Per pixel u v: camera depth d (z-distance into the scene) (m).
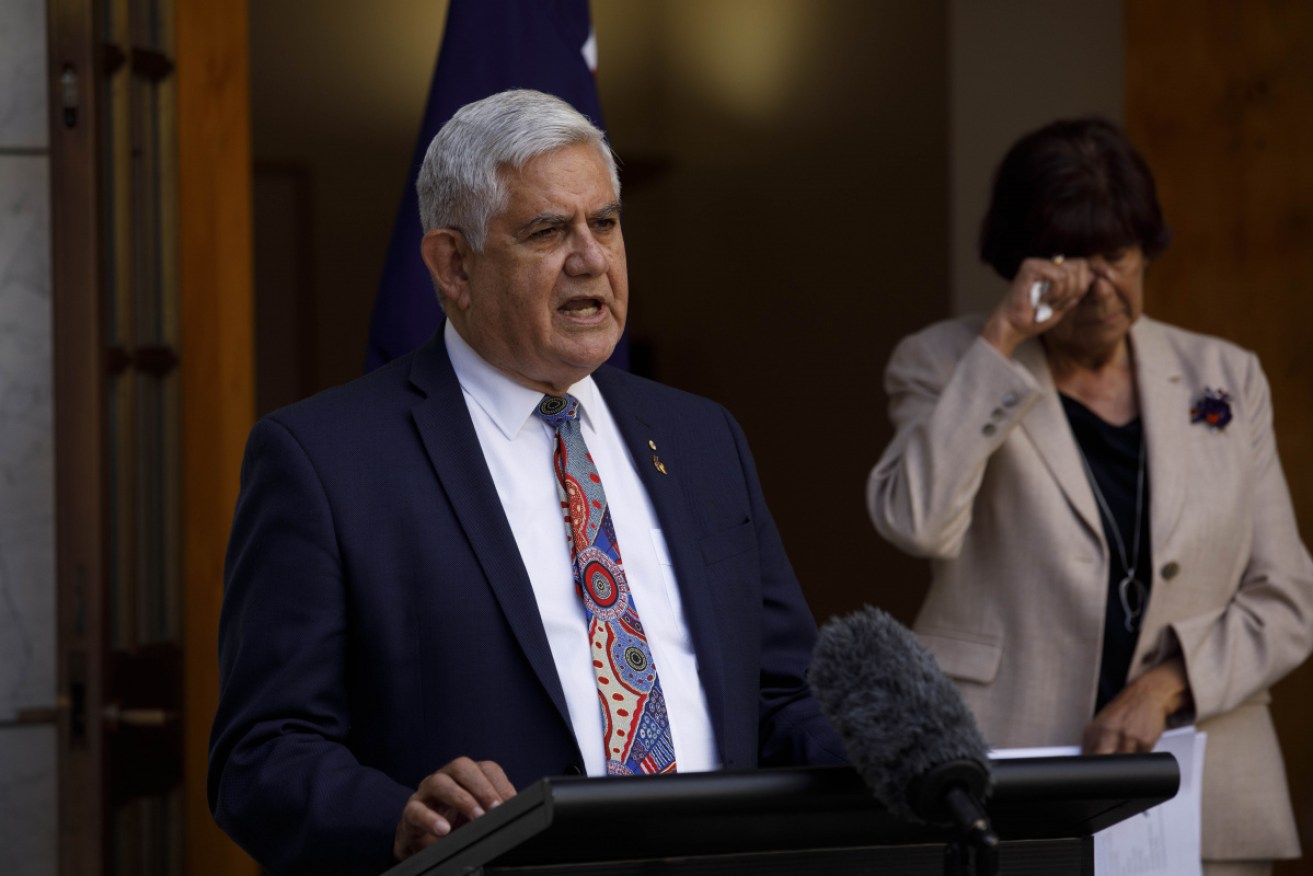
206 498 13.26
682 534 7.11
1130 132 16.70
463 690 6.43
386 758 6.43
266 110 19.81
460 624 6.48
